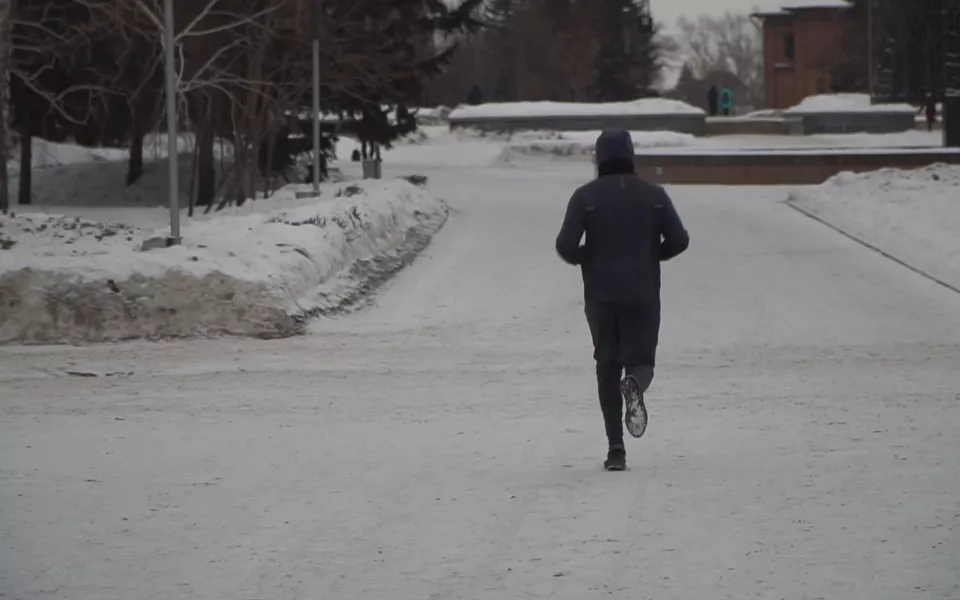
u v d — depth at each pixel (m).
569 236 14.55
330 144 68.19
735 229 41.69
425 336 26.58
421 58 71.38
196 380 22.36
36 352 25.28
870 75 114.62
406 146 96.12
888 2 103.88
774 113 114.94
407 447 16.59
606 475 14.55
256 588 10.59
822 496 13.31
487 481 14.39
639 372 14.62
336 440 17.14
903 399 19.50
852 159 59.97
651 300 14.51
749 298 30.08
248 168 56.81
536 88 147.50
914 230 37.31
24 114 59.41
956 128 70.88
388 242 37.53
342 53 57.25
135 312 26.80
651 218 14.62
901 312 27.94
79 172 70.38
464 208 50.25
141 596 10.42
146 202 65.31
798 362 23.19
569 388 21.19
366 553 11.56
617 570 10.86
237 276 27.31
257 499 13.72
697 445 16.33
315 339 26.34
